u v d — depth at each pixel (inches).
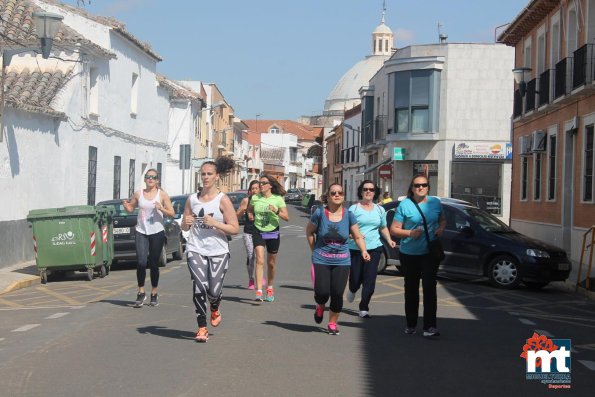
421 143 1523.1
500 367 315.3
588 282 593.9
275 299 507.5
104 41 1050.1
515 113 1167.0
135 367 300.8
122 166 1146.7
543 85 986.1
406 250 379.6
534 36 1098.1
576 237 868.6
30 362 310.8
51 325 403.9
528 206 1105.4
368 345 355.6
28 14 953.5
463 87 1493.6
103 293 547.8
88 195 978.1
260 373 292.8
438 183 1508.4
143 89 1272.1
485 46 1487.5
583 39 848.9
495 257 618.5
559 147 948.0
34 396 257.1
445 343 366.3
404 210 375.6
